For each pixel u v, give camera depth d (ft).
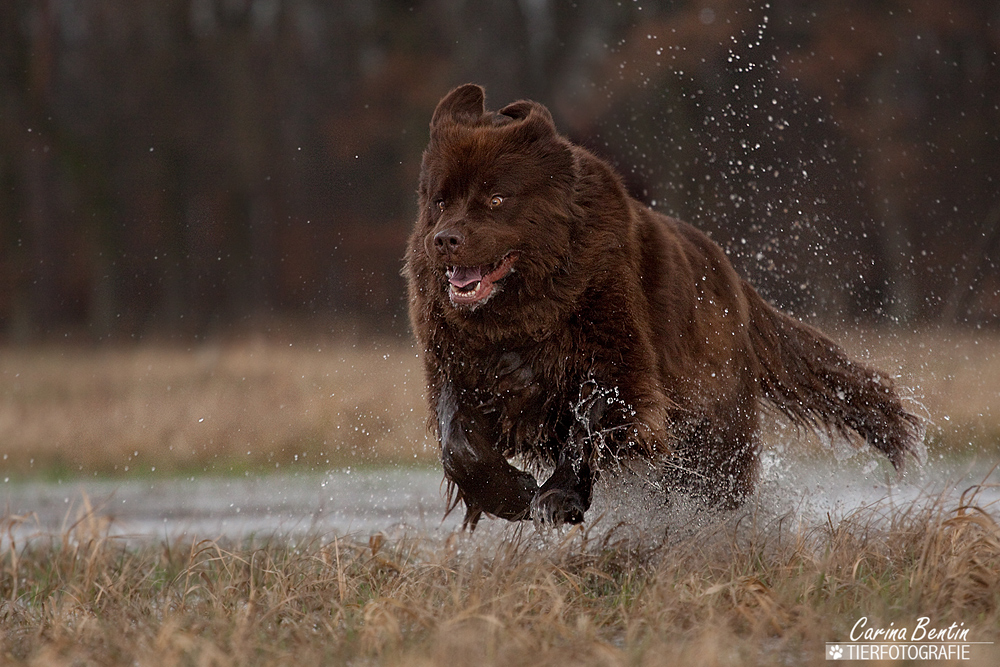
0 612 39.68
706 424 44.34
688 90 166.40
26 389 118.52
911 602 33.99
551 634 32.32
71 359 156.35
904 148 186.09
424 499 69.10
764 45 171.83
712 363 44.11
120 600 38.81
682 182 158.51
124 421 98.27
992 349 121.08
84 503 52.70
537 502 40.04
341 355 133.49
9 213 216.13
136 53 228.84
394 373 112.98
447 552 41.68
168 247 220.02
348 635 33.22
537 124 39.81
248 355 132.98
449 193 39.78
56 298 215.72
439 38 223.30
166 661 29.60
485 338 40.63
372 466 84.89
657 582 36.11
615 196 41.32
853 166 180.45
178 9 231.71
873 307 107.34
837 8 186.19
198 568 45.62
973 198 188.14
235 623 34.09
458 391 42.04
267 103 225.76
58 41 226.17
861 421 51.39
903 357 85.25
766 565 39.34
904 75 191.72
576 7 208.64
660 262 42.14
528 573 37.96
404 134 217.36
